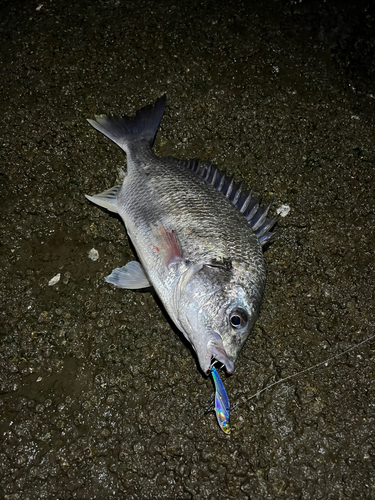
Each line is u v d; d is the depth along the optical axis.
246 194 0.48
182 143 0.56
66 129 0.55
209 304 0.41
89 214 0.51
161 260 0.43
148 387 0.44
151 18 0.63
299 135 0.57
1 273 0.49
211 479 0.41
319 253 0.50
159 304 0.47
